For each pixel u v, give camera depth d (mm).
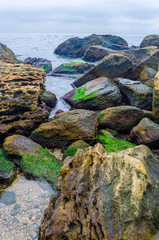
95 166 4078
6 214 5156
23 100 9648
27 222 4945
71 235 3406
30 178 6570
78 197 3740
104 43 41125
